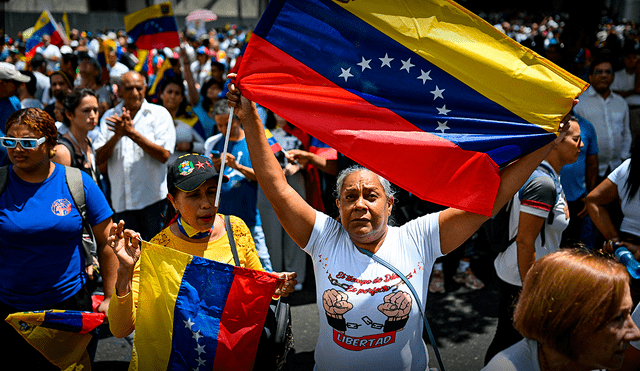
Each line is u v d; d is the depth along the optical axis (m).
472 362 3.54
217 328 2.08
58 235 2.40
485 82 1.97
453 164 1.97
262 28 2.01
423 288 2.03
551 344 1.41
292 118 2.00
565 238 4.09
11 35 23.39
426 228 2.08
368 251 2.03
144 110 4.34
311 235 2.11
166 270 2.06
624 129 5.04
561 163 2.79
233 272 2.06
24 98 5.99
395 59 2.02
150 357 2.09
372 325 1.95
